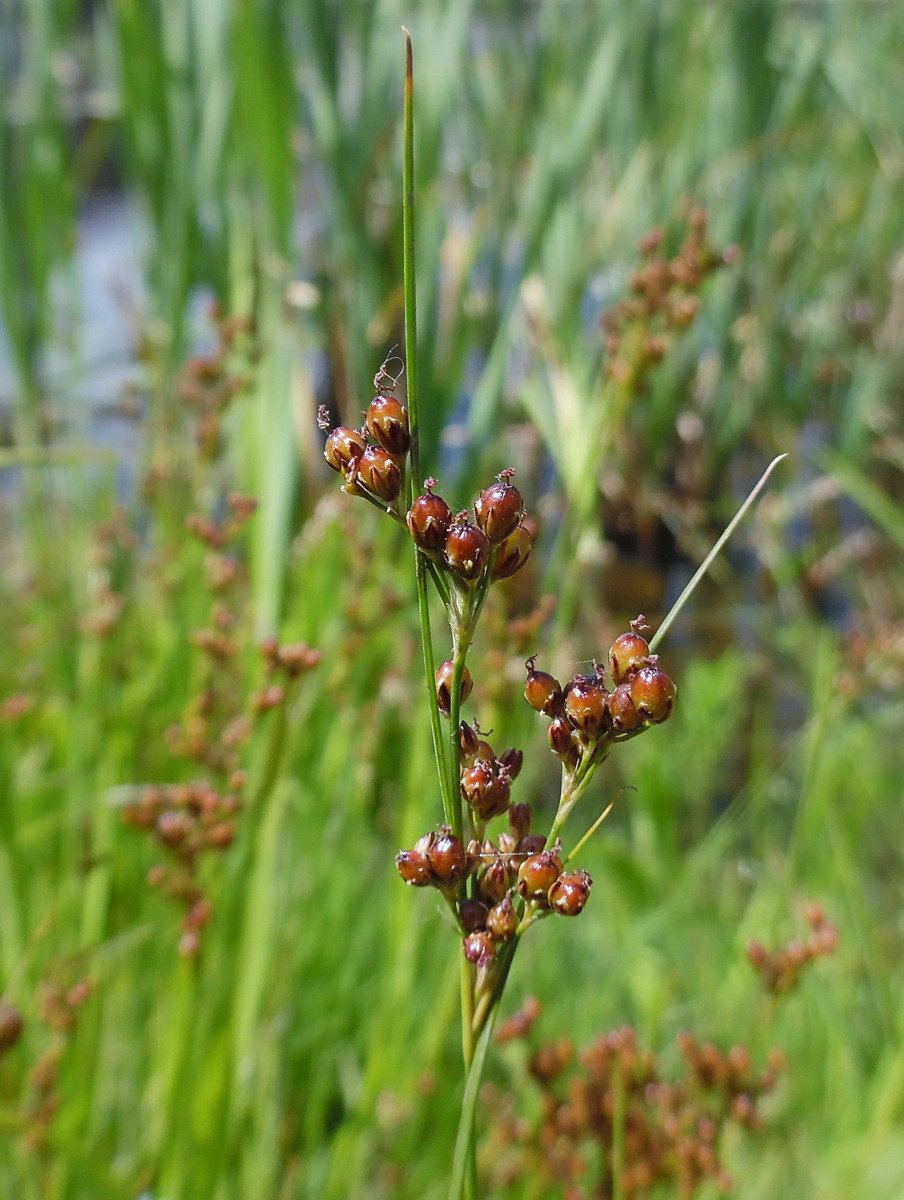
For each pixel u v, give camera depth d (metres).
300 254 0.31
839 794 0.31
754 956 0.15
